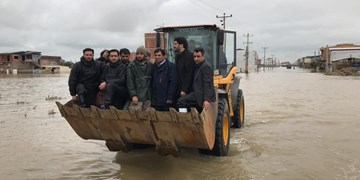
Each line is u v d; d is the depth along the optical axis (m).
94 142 8.28
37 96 20.42
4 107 14.87
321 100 17.28
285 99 18.06
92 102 6.79
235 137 8.72
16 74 66.19
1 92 23.55
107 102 6.29
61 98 18.94
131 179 5.73
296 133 9.16
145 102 6.35
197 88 6.17
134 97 6.29
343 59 69.75
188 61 6.41
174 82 6.41
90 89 6.71
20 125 10.41
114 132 6.07
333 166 6.29
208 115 5.84
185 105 6.27
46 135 9.02
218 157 6.88
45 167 6.41
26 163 6.65
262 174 5.93
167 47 8.34
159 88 6.42
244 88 26.61
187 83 6.41
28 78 48.50
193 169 6.20
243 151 7.40
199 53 6.21
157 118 5.54
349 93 21.14
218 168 6.25
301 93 21.64
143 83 6.36
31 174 6.03
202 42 8.07
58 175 5.96
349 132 9.20
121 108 6.78
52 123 10.73
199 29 8.09
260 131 9.52
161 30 8.38
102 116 5.87
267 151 7.37
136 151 7.34
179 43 6.45
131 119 5.71
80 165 6.50
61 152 7.41
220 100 7.14
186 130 5.56
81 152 7.40
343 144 7.88
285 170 6.12
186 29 8.19
